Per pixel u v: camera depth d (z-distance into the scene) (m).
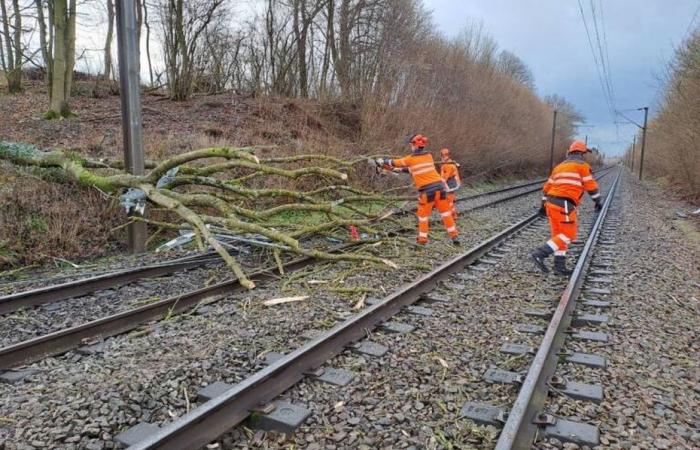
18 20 19.88
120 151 12.30
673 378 3.92
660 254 9.04
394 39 23.08
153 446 2.61
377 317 5.08
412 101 20.95
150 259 8.12
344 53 23.23
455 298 6.08
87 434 3.04
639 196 24.52
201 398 3.53
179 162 7.58
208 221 7.45
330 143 15.84
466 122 25.53
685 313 5.59
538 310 5.61
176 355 4.18
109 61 24.69
